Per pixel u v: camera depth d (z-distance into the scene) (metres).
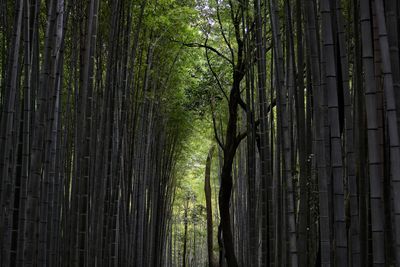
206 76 12.75
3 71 6.72
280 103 5.77
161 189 15.70
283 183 6.86
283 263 7.09
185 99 13.49
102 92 8.28
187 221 26.95
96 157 7.54
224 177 10.88
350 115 4.10
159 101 12.38
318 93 4.29
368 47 3.26
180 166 21.39
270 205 7.75
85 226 6.42
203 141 19.38
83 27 7.38
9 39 6.62
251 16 9.54
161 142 14.30
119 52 8.32
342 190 3.60
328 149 4.26
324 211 4.15
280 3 8.24
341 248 3.56
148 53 10.45
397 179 3.08
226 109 14.82
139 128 11.39
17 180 5.39
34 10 5.72
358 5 4.27
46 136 6.09
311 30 4.33
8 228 5.42
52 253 6.51
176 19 10.01
